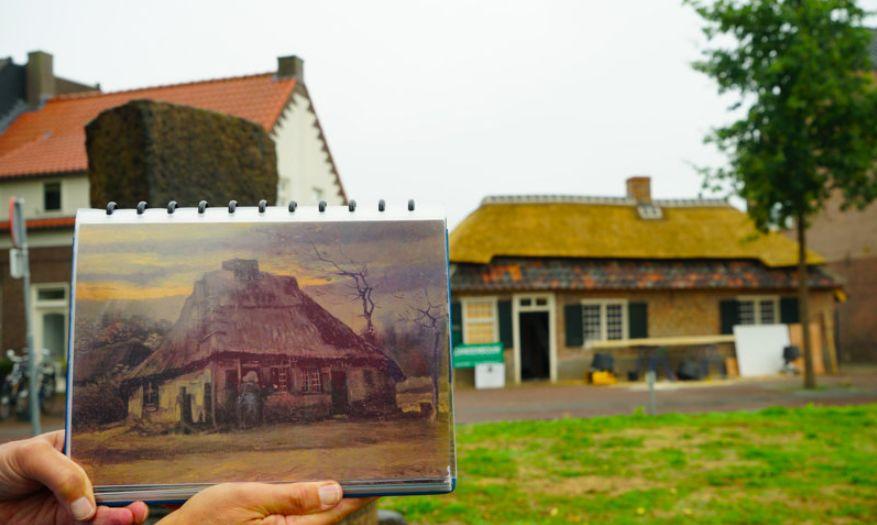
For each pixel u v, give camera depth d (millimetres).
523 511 5691
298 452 1011
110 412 995
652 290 22375
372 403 1026
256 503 945
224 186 5770
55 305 19016
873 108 14188
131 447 992
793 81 14391
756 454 7570
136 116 5188
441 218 1071
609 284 21781
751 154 14812
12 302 19188
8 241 19469
